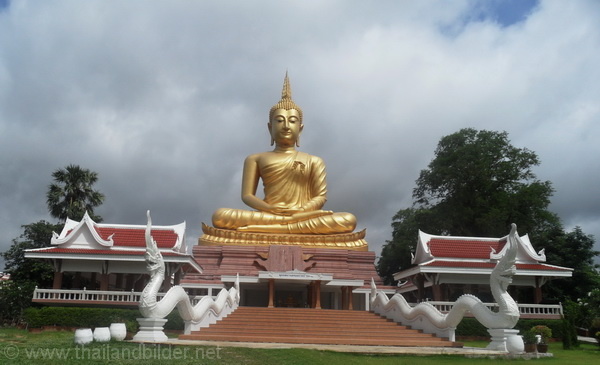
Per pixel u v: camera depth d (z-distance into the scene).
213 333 16.16
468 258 25.48
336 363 11.31
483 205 39.41
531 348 15.12
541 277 25.44
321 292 26.50
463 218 39.47
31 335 17.27
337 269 25.38
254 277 23.19
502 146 40.91
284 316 19.17
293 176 29.05
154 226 25.67
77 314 20.61
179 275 28.44
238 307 20.44
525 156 40.41
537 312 24.41
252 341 15.26
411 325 18.22
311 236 26.44
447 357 13.20
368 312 20.55
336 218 26.91
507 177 40.31
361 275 25.72
